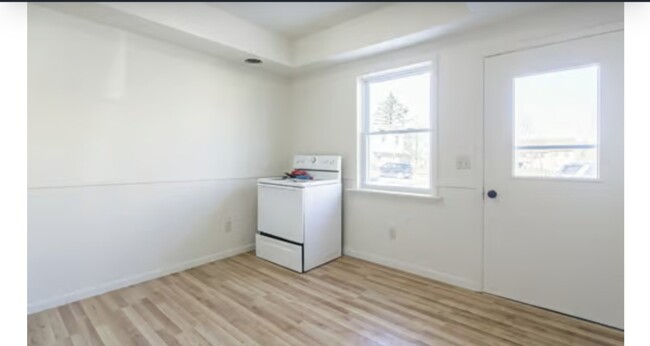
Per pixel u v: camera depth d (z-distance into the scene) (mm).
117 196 2721
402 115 3209
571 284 2234
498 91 2508
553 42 2254
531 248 2393
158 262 2988
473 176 2656
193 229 3246
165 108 2994
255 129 3785
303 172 3785
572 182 2205
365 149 3500
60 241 2436
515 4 2191
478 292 2645
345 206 3621
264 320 2219
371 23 2938
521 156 2422
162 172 2994
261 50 3277
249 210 3766
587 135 2148
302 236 3113
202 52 3223
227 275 3033
